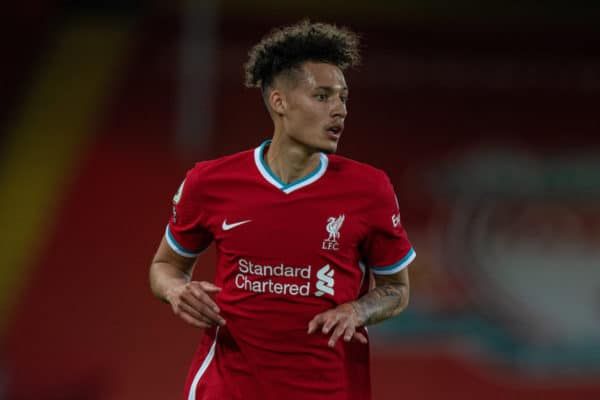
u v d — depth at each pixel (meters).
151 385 31.33
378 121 39.38
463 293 33.56
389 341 32.78
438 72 42.81
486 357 32.62
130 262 34.78
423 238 34.59
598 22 47.00
